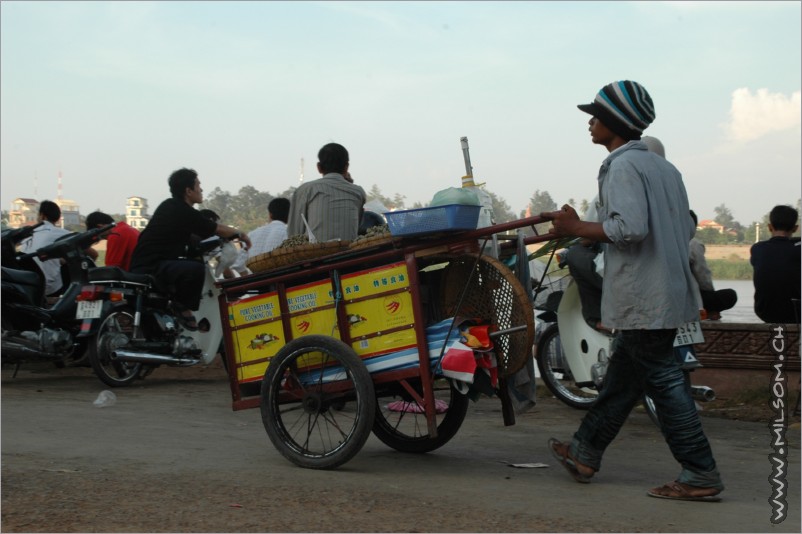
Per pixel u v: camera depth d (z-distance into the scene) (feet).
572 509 13.28
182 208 28.09
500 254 16.92
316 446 18.22
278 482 14.65
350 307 16.22
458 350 15.35
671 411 14.07
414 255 15.55
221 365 33.73
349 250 16.11
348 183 22.94
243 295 18.11
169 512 12.54
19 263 27.25
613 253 14.26
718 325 24.57
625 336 14.38
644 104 14.46
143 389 26.53
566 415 23.04
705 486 13.96
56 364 31.37
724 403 23.91
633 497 14.17
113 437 18.51
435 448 17.63
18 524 11.83
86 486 13.89
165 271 27.50
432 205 15.25
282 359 16.21
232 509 12.78
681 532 12.17
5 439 17.94
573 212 14.29
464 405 17.40
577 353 22.65
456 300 16.43
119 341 26.43
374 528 12.00
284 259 16.72
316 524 12.15
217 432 19.58
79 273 27.12
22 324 26.50
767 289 24.21
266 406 16.29
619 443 19.39
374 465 16.48
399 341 15.80
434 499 13.67
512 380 16.38
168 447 17.60
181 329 27.78
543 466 16.57
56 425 19.74
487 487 14.66
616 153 14.39
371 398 15.48
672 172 14.43
